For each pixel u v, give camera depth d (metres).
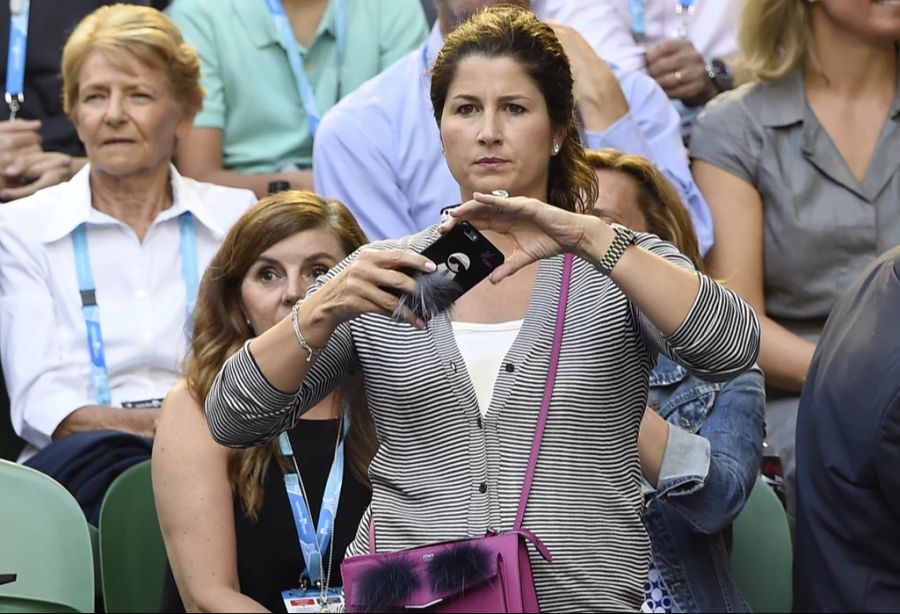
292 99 18.94
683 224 14.09
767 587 13.82
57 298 16.64
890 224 16.28
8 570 12.63
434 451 9.53
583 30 18.72
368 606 8.95
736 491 12.45
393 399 9.61
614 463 9.54
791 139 16.64
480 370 9.57
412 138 16.42
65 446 14.91
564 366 9.50
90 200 16.95
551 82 10.04
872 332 11.33
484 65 9.96
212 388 9.81
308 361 9.45
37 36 18.64
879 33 16.23
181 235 17.16
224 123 18.83
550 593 9.23
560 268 9.77
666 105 17.55
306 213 13.20
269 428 9.74
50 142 18.58
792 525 14.57
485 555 8.86
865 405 11.16
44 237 16.73
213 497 12.45
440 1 16.14
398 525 9.48
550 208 9.09
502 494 9.34
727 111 16.92
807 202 16.45
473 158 9.91
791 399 16.06
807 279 16.45
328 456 12.76
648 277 9.14
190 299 16.94
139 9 17.31
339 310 9.23
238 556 12.45
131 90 16.86
